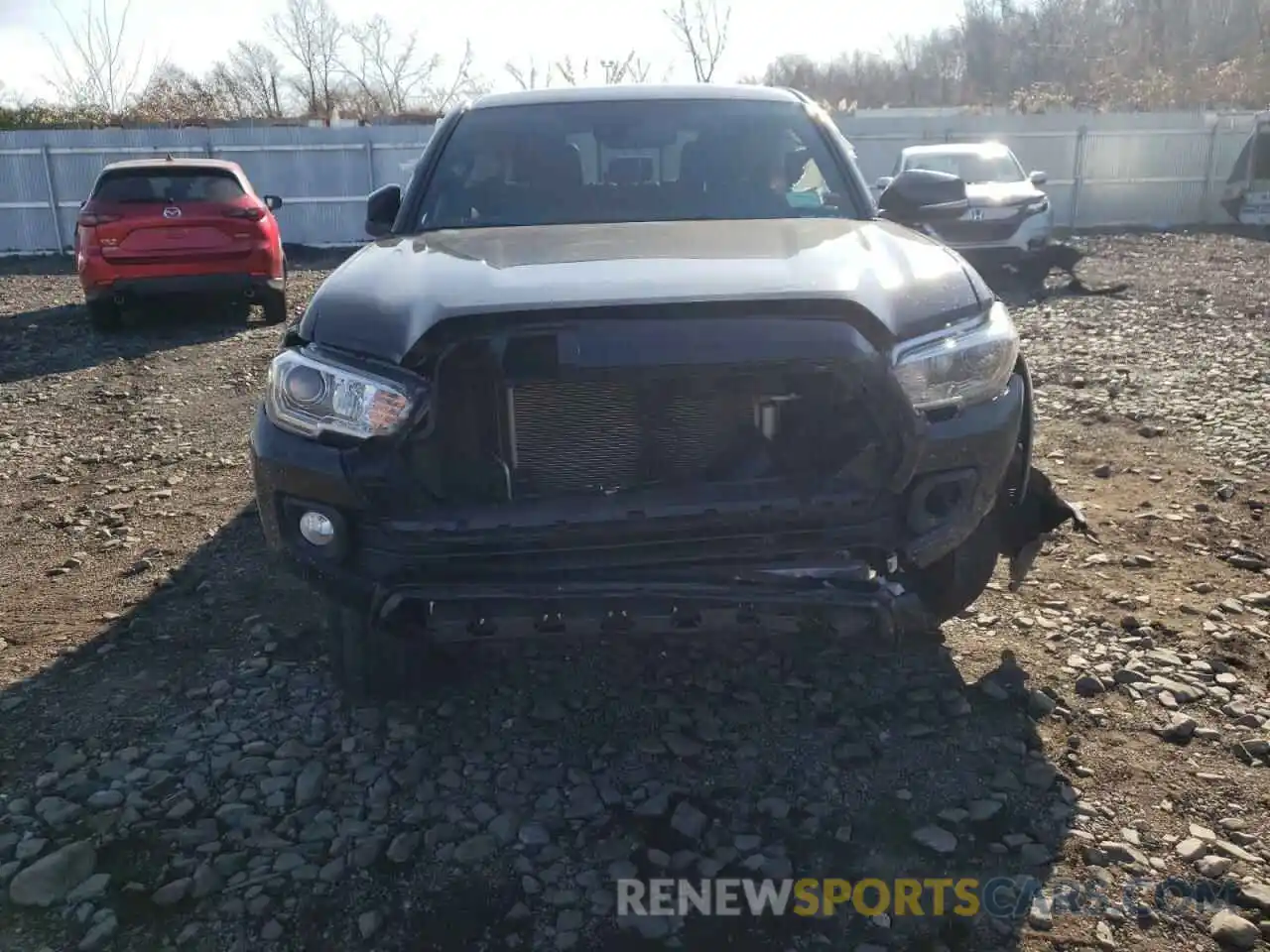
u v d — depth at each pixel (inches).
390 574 101.1
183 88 1097.4
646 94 164.1
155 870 97.1
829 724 119.6
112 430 259.9
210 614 150.8
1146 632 137.9
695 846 99.7
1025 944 86.3
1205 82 1212.5
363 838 101.0
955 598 126.4
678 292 99.6
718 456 103.0
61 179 719.1
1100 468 203.0
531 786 109.2
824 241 121.5
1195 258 588.7
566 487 102.3
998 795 105.5
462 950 86.9
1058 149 797.9
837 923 89.1
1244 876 93.0
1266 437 221.0
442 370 98.6
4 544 182.5
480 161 154.8
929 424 102.8
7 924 90.6
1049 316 395.5
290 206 734.5
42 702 127.2
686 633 102.5
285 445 104.6
